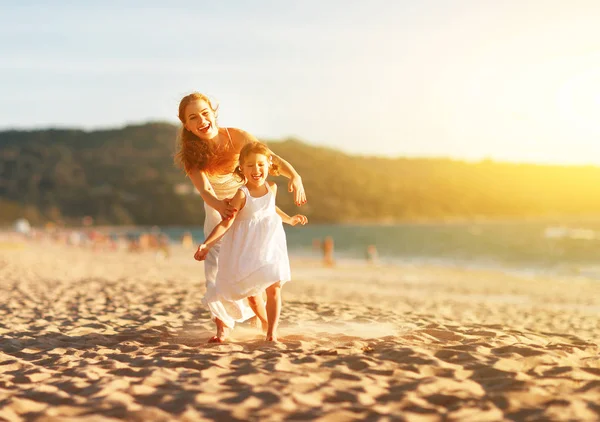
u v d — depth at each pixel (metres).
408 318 6.63
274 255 4.61
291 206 172.38
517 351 4.37
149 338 5.38
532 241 76.12
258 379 3.61
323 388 3.41
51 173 197.50
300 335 5.24
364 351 4.38
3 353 4.84
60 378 3.88
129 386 3.57
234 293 4.55
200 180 4.73
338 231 132.25
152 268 23.45
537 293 18.36
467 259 47.31
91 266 22.17
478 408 3.08
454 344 4.67
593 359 4.34
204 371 3.86
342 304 8.17
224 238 4.63
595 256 49.72
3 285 11.16
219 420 2.96
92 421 2.97
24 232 80.12
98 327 6.12
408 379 3.60
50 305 8.10
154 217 183.88
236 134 4.83
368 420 2.92
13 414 3.11
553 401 3.17
